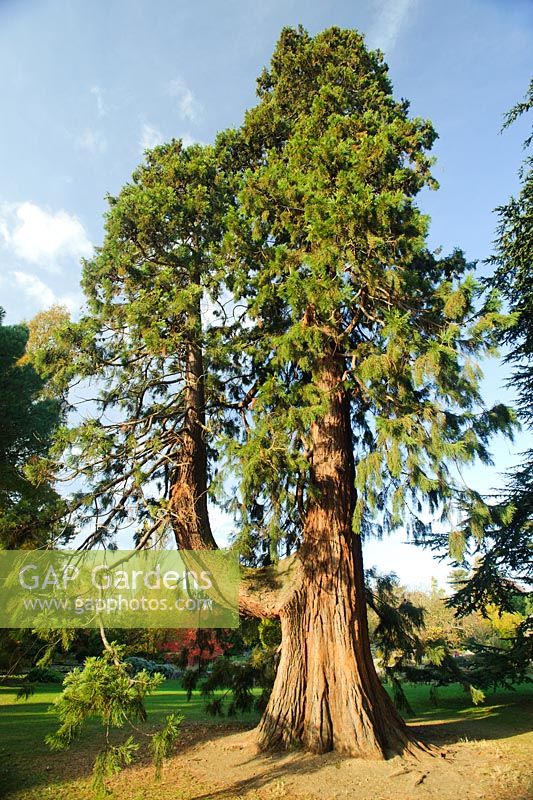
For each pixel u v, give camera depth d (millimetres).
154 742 5625
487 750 9500
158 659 32062
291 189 10344
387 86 14539
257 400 9609
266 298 10531
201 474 11000
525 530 16719
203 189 12195
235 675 12148
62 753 9852
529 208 17656
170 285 10984
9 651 8023
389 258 9133
